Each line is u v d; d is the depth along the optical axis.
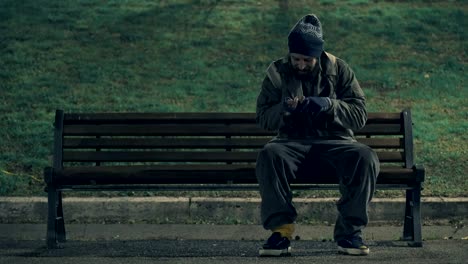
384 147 11.68
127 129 11.82
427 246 11.31
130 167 11.30
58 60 20.58
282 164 10.32
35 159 15.53
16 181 14.66
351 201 10.43
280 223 10.41
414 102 18.52
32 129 16.84
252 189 11.40
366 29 22.61
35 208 13.66
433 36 22.36
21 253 10.92
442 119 17.52
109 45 21.48
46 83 19.25
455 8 24.23
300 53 10.55
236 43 21.64
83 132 11.79
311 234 12.70
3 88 18.97
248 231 12.90
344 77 10.86
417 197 11.23
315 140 10.73
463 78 20.00
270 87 10.84
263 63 20.56
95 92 18.83
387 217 13.58
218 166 11.31
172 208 13.59
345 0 24.62
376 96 18.81
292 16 23.31
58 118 11.78
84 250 11.12
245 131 11.86
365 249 10.52
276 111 10.55
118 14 23.42
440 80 19.78
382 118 11.67
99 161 11.74
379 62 20.69
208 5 24.05
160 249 11.22
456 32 22.66
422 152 15.88
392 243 11.55
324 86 10.81
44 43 21.47
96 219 13.58
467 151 15.97
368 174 10.35
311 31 10.58
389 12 23.72
